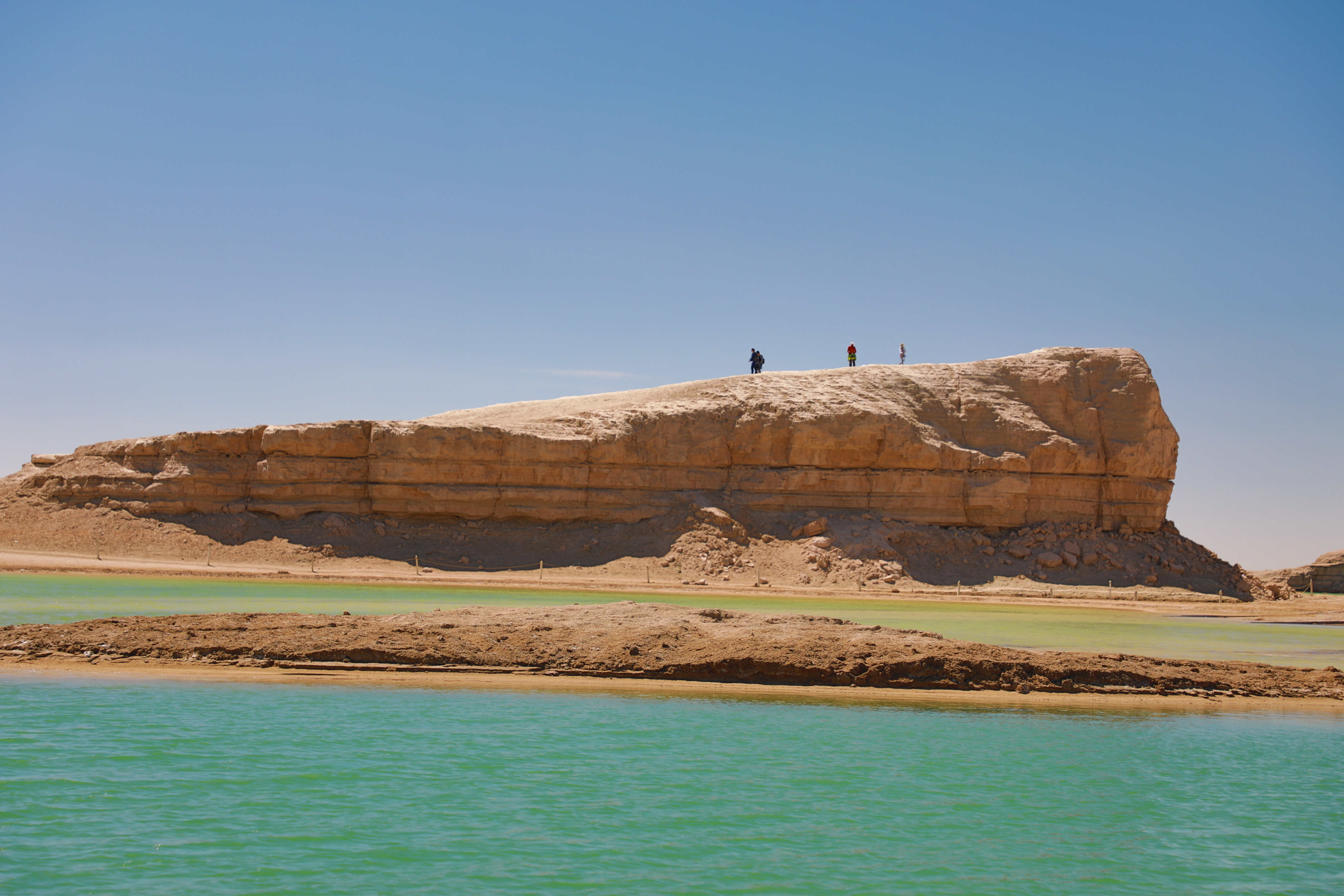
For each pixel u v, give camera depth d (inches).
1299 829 554.3
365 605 1427.2
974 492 2571.4
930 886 467.2
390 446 2461.9
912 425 2605.8
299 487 2450.8
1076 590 2298.2
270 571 2069.4
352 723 725.3
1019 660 952.9
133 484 2437.3
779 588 2149.4
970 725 779.4
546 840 506.9
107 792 555.5
